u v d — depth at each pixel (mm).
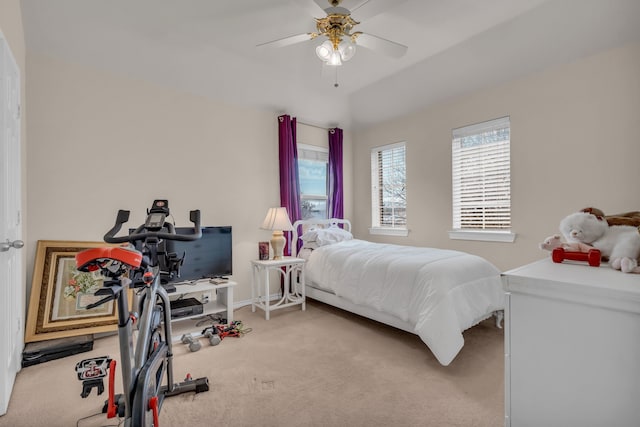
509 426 905
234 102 3535
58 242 2512
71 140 2586
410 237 4035
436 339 2049
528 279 854
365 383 1921
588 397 771
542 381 843
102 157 2723
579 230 1146
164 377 1950
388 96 3877
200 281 3066
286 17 2463
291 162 3932
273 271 3836
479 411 1644
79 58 2602
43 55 2473
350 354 2318
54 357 2238
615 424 733
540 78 2891
